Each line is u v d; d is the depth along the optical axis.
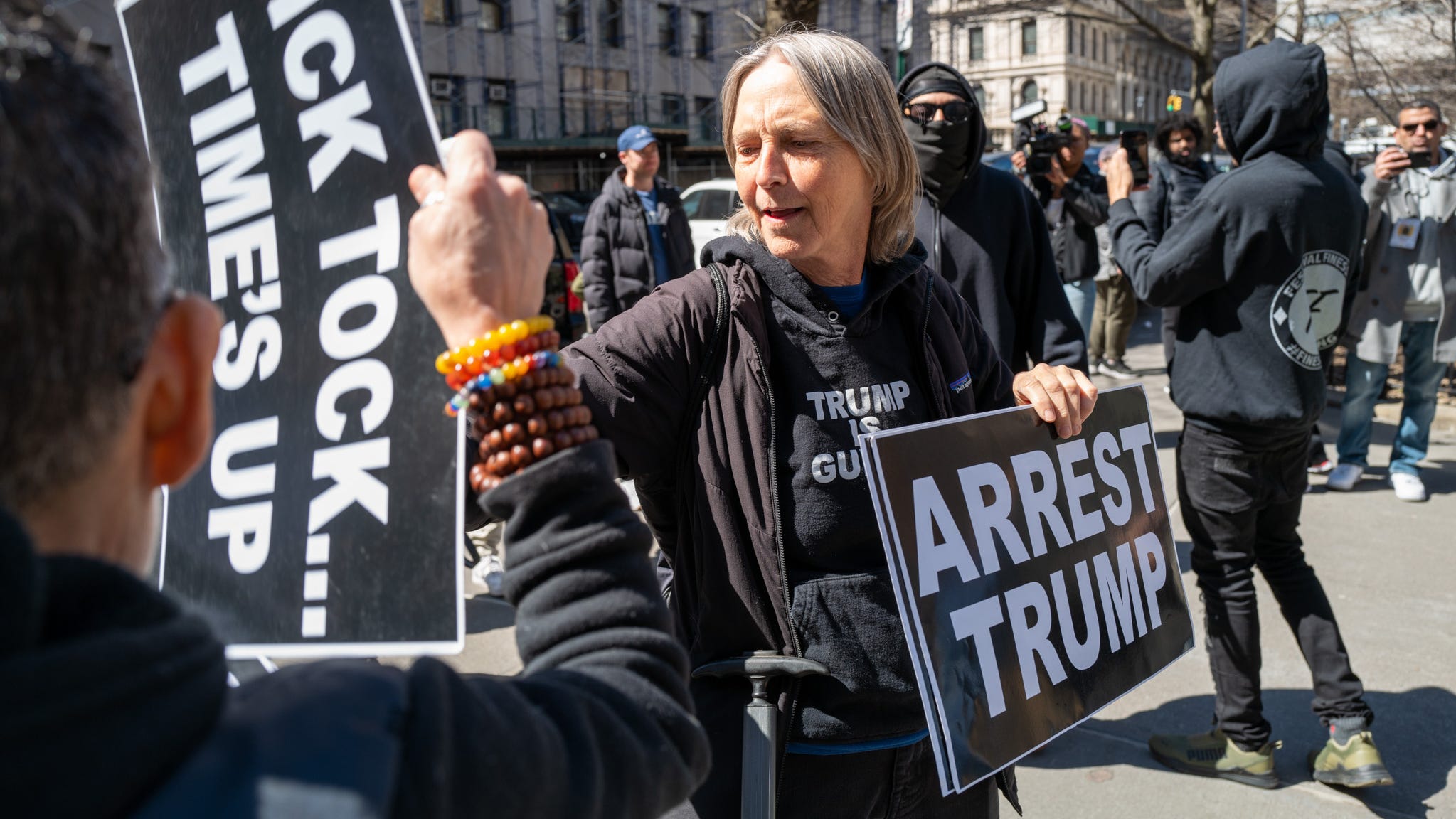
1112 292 7.88
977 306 2.98
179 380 0.66
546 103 30.19
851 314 1.64
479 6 28.41
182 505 1.16
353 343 1.05
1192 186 5.68
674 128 33.06
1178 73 65.31
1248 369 2.76
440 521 0.99
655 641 0.82
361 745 0.57
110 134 0.58
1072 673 1.64
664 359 1.50
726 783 1.51
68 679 0.49
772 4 6.52
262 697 0.61
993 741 1.50
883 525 1.44
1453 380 7.36
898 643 1.52
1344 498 5.30
